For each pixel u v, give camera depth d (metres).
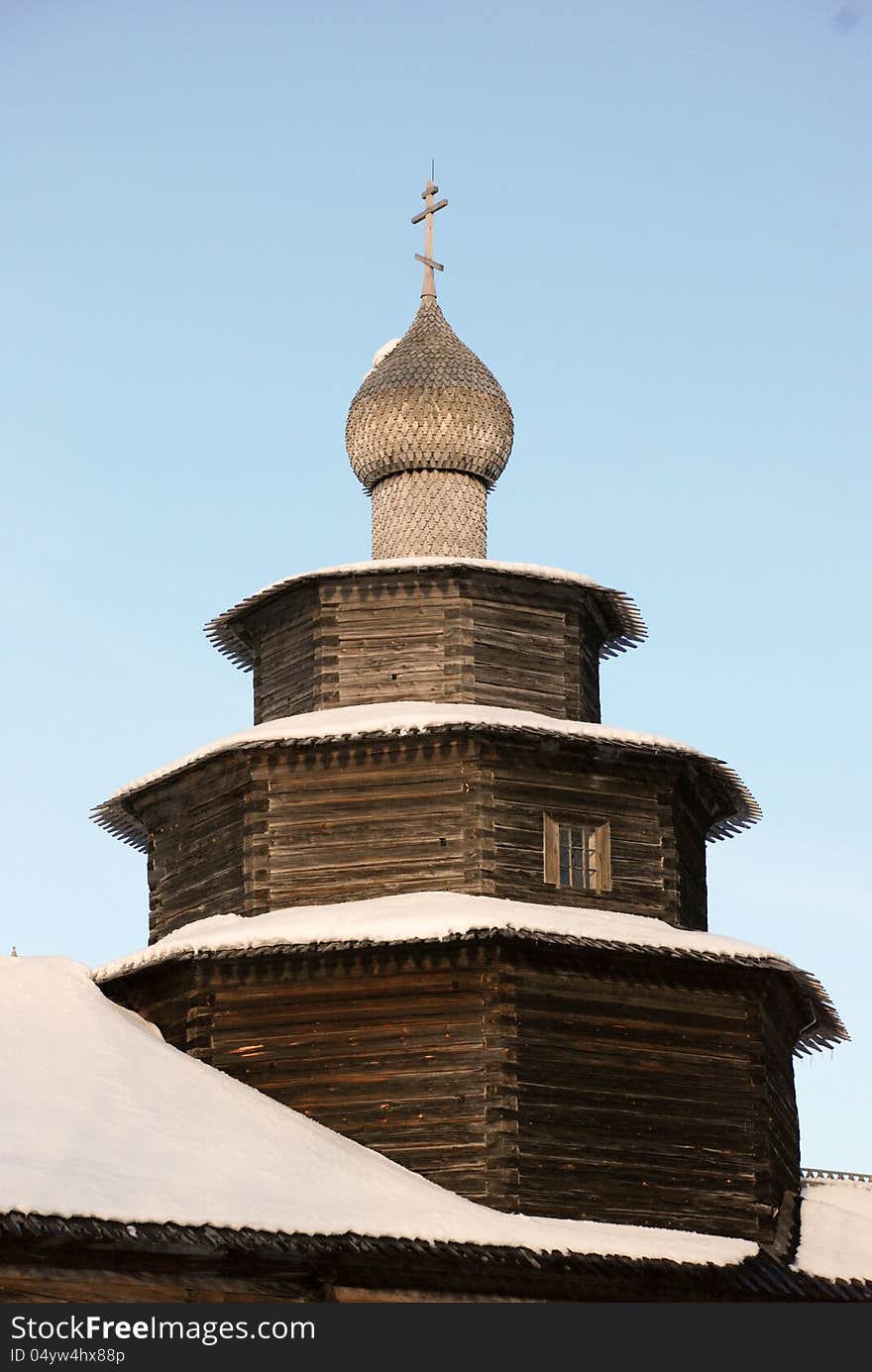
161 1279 42.91
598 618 59.16
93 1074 46.69
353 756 53.97
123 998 53.97
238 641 60.38
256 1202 43.28
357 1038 50.78
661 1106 51.31
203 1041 51.56
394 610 56.84
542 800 53.84
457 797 53.34
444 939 49.62
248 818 54.38
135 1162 43.31
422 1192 47.47
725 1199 51.38
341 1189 45.62
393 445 59.03
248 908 53.69
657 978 52.16
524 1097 49.78
